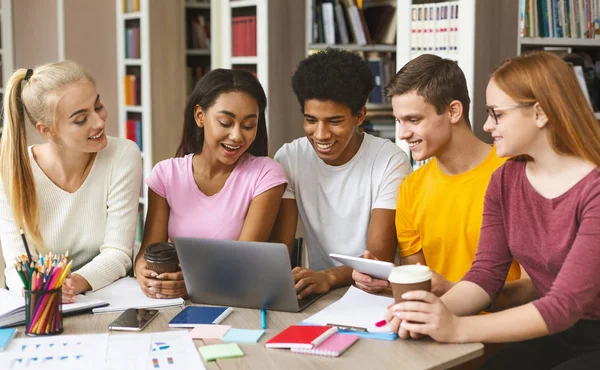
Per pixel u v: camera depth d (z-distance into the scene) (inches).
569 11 144.8
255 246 70.6
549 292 65.1
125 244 87.3
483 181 85.0
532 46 145.9
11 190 83.3
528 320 63.1
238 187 88.9
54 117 80.7
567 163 67.6
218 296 75.2
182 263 75.0
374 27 195.0
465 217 85.8
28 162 83.9
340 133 87.6
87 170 88.2
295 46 171.5
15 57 231.3
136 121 209.8
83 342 63.6
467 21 128.8
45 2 231.8
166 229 90.7
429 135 83.6
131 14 206.2
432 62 83.6
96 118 82.4
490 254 74.9
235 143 83.9
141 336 65.2
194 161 90.5
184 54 209.3
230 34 177.0
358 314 70.5
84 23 225.3
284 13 168.1
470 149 86.0
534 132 67.3
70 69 82.0
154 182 89.9
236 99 83.2
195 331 66.7
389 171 93.2
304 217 98.0
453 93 83.0
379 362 59.2
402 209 91.0
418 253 92.0
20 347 62.5
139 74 207.3
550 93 65.7
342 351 61.2
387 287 79.0
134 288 81.0
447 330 62.7
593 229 63.7
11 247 84.0
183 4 207.3
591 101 150.3
